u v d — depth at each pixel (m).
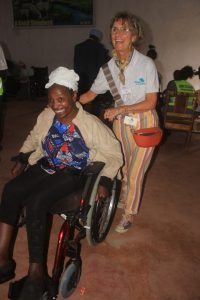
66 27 7.53
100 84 2.24
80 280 1.99
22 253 2.21
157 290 1.94
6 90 7.37
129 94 2.11
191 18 6.67
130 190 2.35
